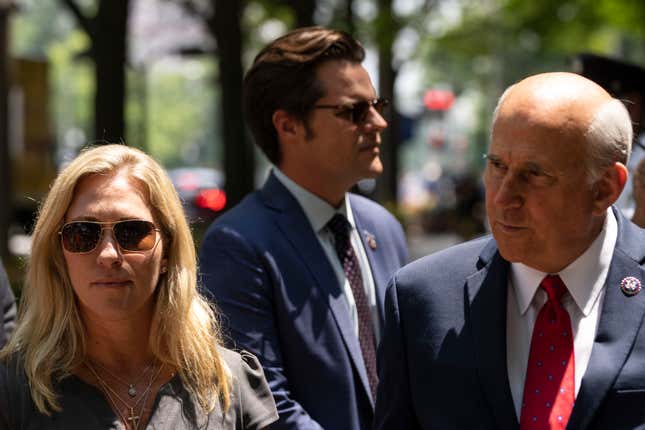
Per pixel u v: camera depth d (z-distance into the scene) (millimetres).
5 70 13969
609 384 2736
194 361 3000
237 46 12625
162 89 95375
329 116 3992
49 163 21453
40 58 20922
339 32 4070
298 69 4004
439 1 18734
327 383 3777
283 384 3760
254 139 4195
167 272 3041
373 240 4164
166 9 20922
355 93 4016
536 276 2906
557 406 2789
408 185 52812
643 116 5199
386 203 17531
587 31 24281
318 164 4023
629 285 2846
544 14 23969
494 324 2904
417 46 19797
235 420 3014
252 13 20297
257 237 3895
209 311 3174
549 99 2730
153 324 2994
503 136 2770
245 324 3799
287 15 18969
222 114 12711
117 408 2928
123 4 11266
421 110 31984
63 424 2852
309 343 3791
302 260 3893
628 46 33000
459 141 55125
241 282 3828
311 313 3822
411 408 3055
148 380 2984
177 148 95875
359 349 3863
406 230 18484
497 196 2783
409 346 3020
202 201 25531
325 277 3893
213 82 20250
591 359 2779
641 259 2889
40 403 2838
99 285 2889
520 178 2758
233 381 3051
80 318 2980
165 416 2928
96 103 11297
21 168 20547
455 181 29859
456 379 2908
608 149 2738
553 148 2701
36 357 2873
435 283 3035
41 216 2977
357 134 4023
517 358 2902
